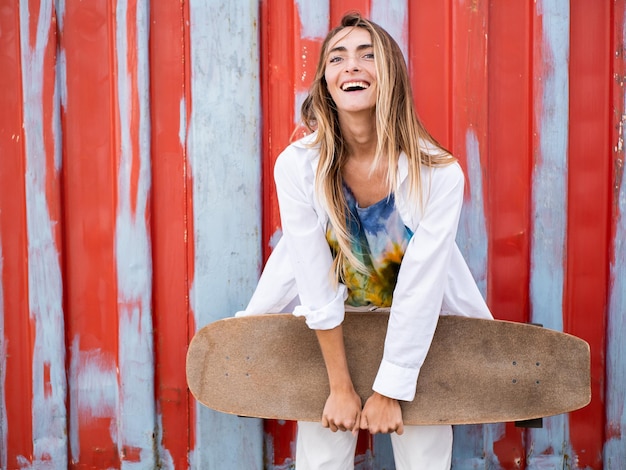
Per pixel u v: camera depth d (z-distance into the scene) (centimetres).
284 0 203
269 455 215
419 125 163
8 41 208
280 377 176
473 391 169
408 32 202
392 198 155
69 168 209
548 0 199
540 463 212
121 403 212
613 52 202
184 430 213
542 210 205
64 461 215
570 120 205
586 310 209
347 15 157
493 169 206
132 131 204
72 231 211
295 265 160
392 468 214
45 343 212
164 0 203
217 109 203
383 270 164
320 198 155
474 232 204
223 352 182
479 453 210
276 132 206
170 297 210
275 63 204
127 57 202
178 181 207
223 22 201
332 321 158
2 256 212
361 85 152
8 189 211
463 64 201
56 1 205
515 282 208
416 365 156
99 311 212
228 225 206
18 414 216
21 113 208
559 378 171
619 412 210
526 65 203
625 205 206
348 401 162
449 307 174
